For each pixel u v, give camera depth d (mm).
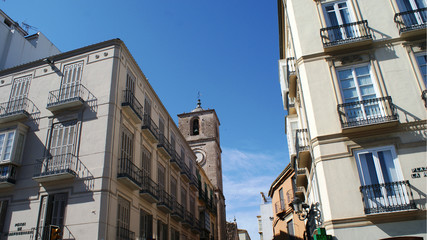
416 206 11469
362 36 14109
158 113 24609
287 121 20562
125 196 17438
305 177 18766
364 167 12500
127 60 20203
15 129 18297
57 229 11406
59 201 16281
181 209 26250
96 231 14961
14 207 16953
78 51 19953
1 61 24141
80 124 17703
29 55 26828
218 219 43594
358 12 14992
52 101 18859
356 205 11938
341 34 14664
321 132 13266
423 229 11242
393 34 14289
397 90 13289
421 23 14000
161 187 22844
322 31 14930
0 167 17672
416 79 13352
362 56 14164
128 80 20000
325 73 14211
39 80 20016
